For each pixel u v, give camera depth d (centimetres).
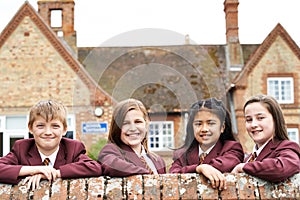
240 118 2078
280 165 282
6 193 281
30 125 336
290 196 278
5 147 1742
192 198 273
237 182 278
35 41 1775
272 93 2181
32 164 329
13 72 1786
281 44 2202
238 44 2303
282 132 358
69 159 328
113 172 287
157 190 275
